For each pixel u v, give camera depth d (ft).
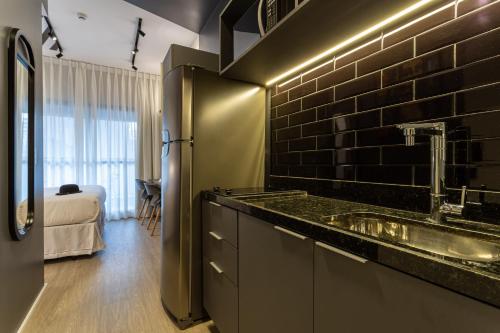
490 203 3.03
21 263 5.73
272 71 5.87
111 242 11.73
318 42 4.57
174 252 5.94
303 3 3.49
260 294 3.86
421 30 3.74
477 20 3.15
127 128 16.60
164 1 8.47
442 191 3.20
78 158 15.14
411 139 3.12
